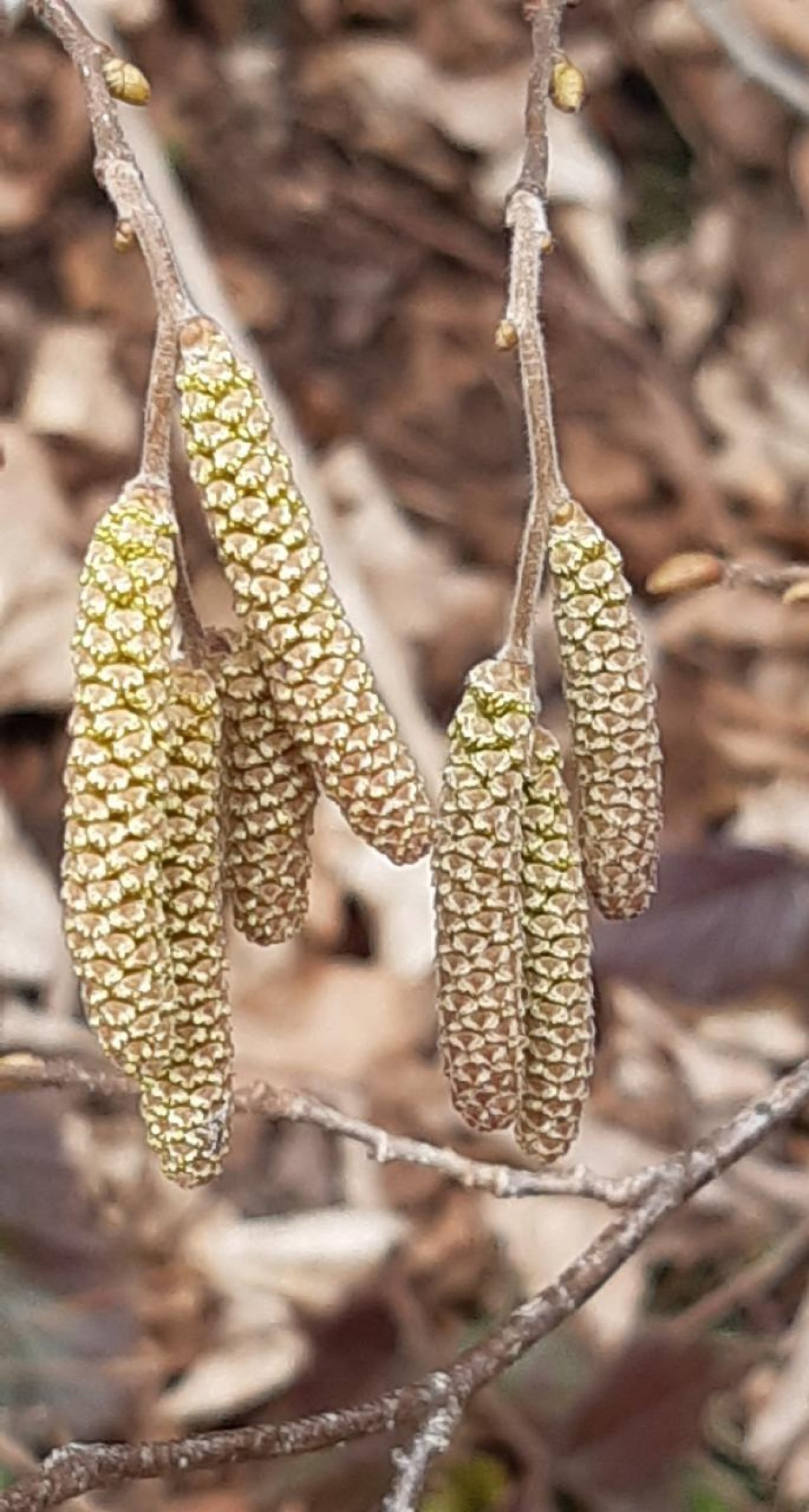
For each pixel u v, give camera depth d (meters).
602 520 0.69
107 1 0.68
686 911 0.47
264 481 0.30
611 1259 0.36
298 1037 0.55
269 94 0.72
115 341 0.66
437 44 0.75
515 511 0.68
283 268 0.70
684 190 0.75
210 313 0.60
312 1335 0.47
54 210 0.67
